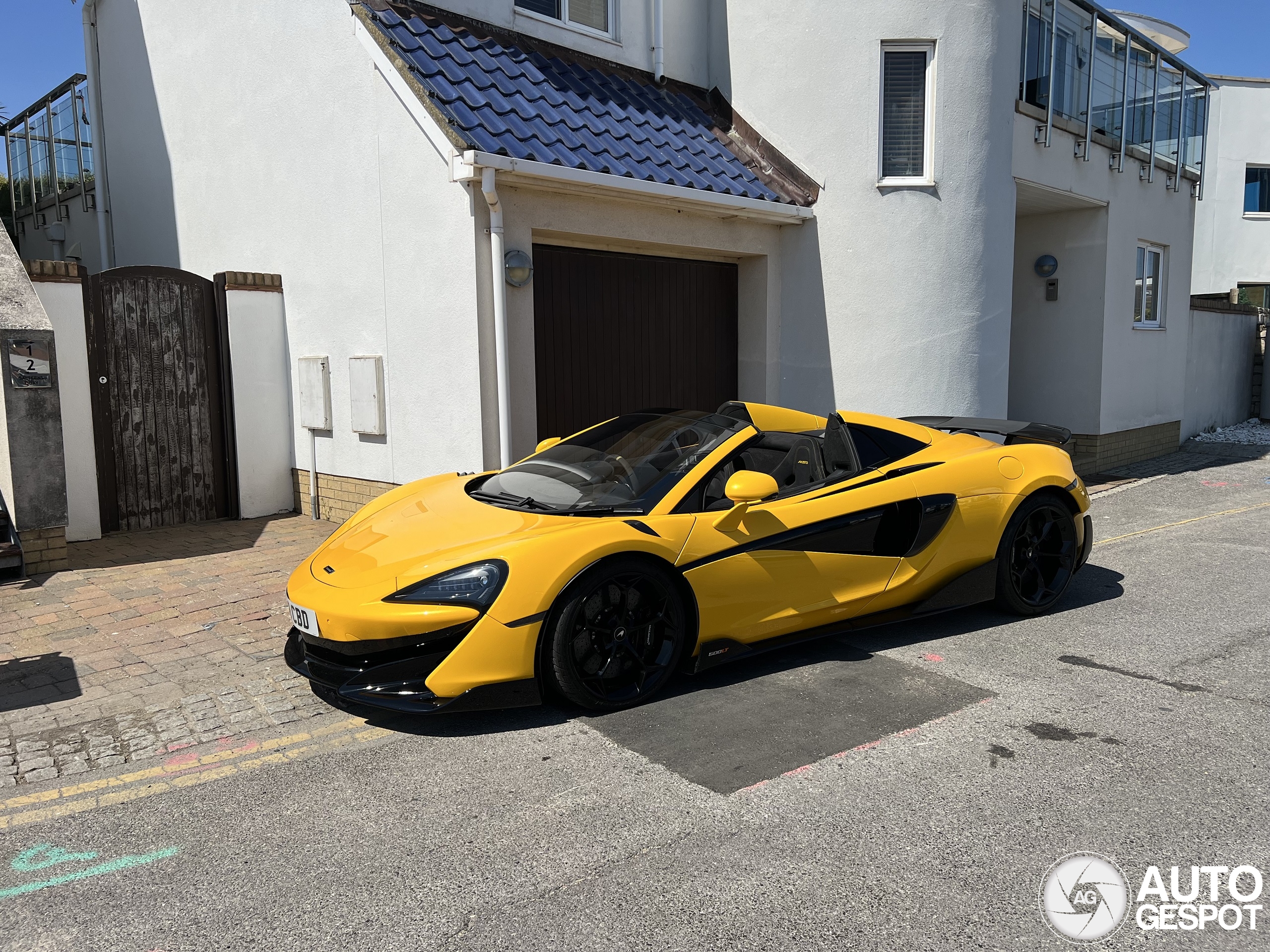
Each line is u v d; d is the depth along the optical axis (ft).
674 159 25.18
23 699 13.34
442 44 23.30
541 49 26.40
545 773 10.65
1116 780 10.22
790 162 28.45
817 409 28.60
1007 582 16.22
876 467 15.37
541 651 11.71
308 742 11.80
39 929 7.87
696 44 30.60
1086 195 32.42
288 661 12.96
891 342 27.58
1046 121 29.78
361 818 9.71
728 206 25.02
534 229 22.12
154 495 25.29
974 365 28.02
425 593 11.47
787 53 28.25
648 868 8.59
